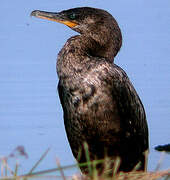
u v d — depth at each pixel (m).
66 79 11.01
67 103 11.11
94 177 8.02
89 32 11.64
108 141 11.14
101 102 10.77
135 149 11.37
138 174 8.87
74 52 11.18
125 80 11.02
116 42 11.73
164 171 8.43
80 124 11.02
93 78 10.74
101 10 11.92
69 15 12.20
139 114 11.32
